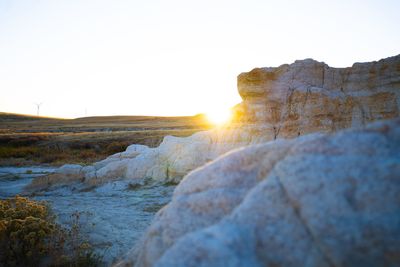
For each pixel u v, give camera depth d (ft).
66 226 36.06
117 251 28.60
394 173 9.04
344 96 43.68
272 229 9.86
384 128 10.51
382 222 8.36
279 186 10.74
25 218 29.07
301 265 8.85
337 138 10.98
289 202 10.14
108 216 40.45
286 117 45.32
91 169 66.49
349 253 8.27
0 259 24.97
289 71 47.21
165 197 49.83
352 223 8.65
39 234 26.09
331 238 8.68
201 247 9.18
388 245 7.98
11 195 57.06
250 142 47.65
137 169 61.93
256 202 10.71
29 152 128.47
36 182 62.75
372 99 43.27
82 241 30.60
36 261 25.45
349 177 9.54
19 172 85.81
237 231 9.93
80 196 54.49
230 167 13.88
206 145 54.95
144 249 14.62
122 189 57.16
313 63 46.70
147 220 38.40
